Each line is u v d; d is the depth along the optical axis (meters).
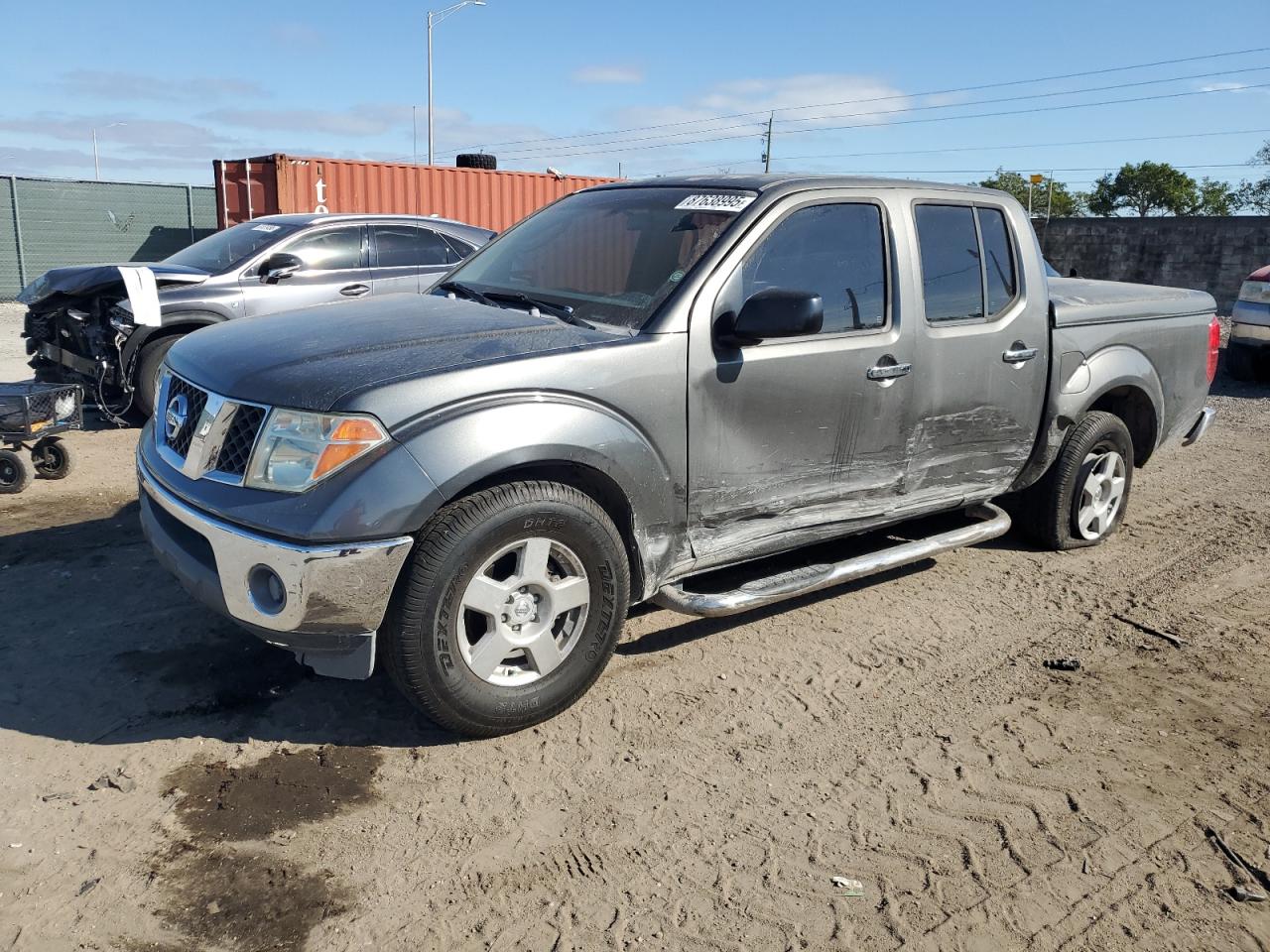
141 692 3.62
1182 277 24.12
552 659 3.40
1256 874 2.81
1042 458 5.04
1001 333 4.60
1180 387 5.77
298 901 2.59
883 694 3.83
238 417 3.20
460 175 16.30
